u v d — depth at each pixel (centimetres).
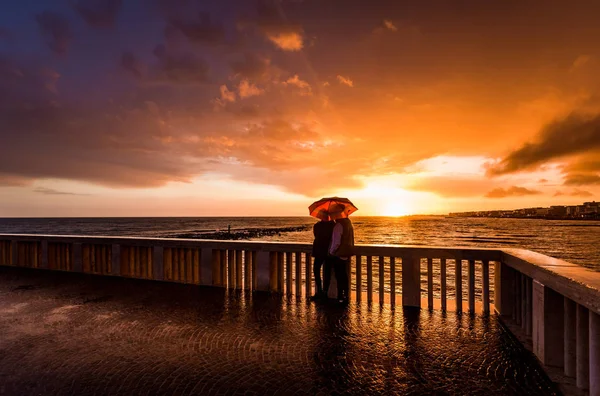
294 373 397
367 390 360
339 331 536
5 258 1130
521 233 9150
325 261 724
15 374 392
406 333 530
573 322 385
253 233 8212
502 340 502
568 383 375
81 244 997
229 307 666
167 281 887
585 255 3959
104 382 373
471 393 355
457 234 8444
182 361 427
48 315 612
